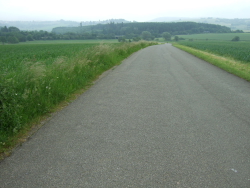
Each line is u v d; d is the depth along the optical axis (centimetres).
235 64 1376
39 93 509
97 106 520
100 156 303
